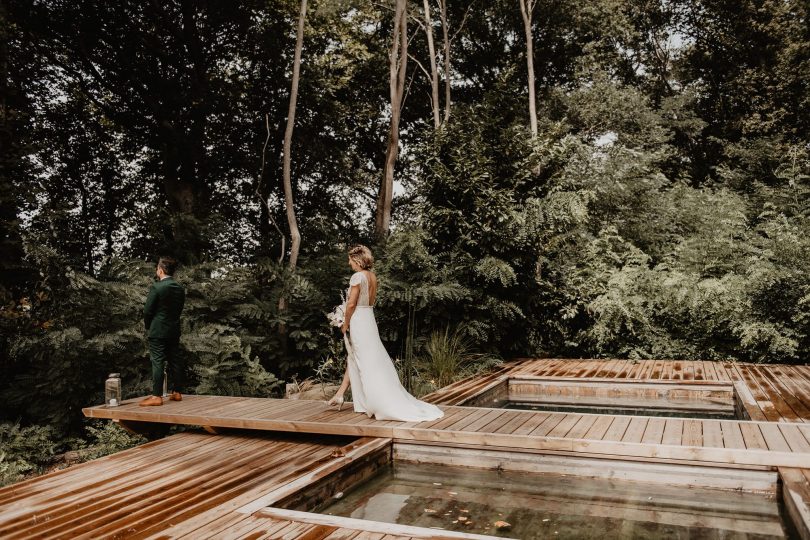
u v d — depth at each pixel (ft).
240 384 28.17
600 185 44.78
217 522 10.77
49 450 21.94
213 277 31.19
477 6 64.23
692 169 69.46
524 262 34.12
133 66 46.34
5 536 10.50
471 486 13.92
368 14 57.26
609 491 13.21
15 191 26.32
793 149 50.24
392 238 33.94
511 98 36.22
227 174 54.34
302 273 33.83
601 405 24.48
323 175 59.57
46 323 25.11
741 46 73.56
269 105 53.47
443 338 30.55
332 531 10.20
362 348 17.79
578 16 62.75
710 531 10.71
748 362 32.12
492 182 33.35
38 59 44.57
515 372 29.58
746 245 34.53
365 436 16.62
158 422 19.45
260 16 50.49
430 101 65.92
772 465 12.63
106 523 11.02
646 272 34.40
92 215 50.21
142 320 25.76
